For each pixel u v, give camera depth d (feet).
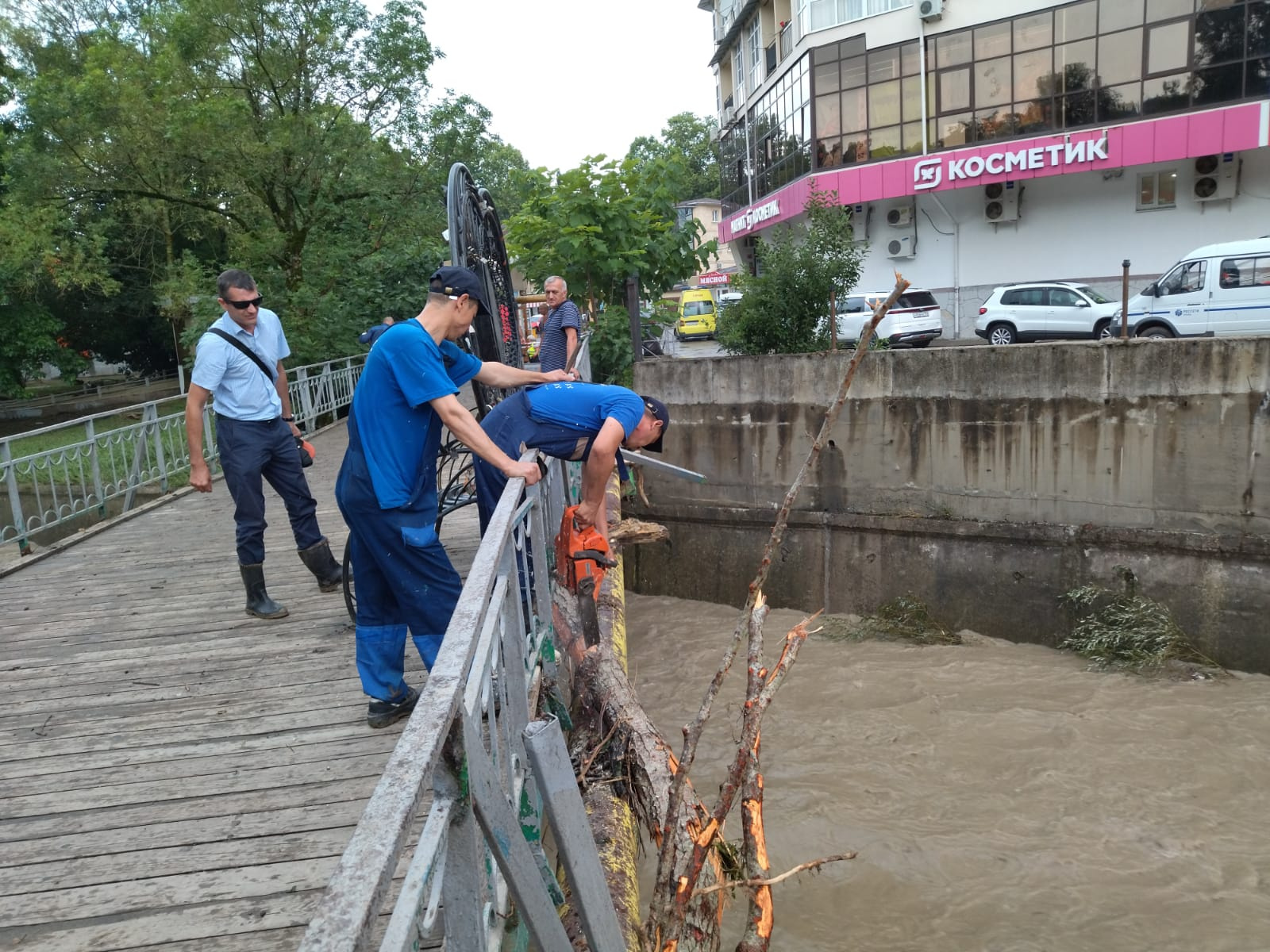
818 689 29.45
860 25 78.84
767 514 36.96
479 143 68.64
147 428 29.25
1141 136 67.82
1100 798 22.50
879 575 35.09
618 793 11.25
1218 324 49.93
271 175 59.82
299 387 42.70
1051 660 30.86
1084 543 31.27
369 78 62.75
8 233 64.69
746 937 8.61
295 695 12.86
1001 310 62.90
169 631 15.89
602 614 15.83
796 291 42.42
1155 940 17.65
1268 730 25.16
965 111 75.51
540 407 12.89
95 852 9.20
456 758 4.53
